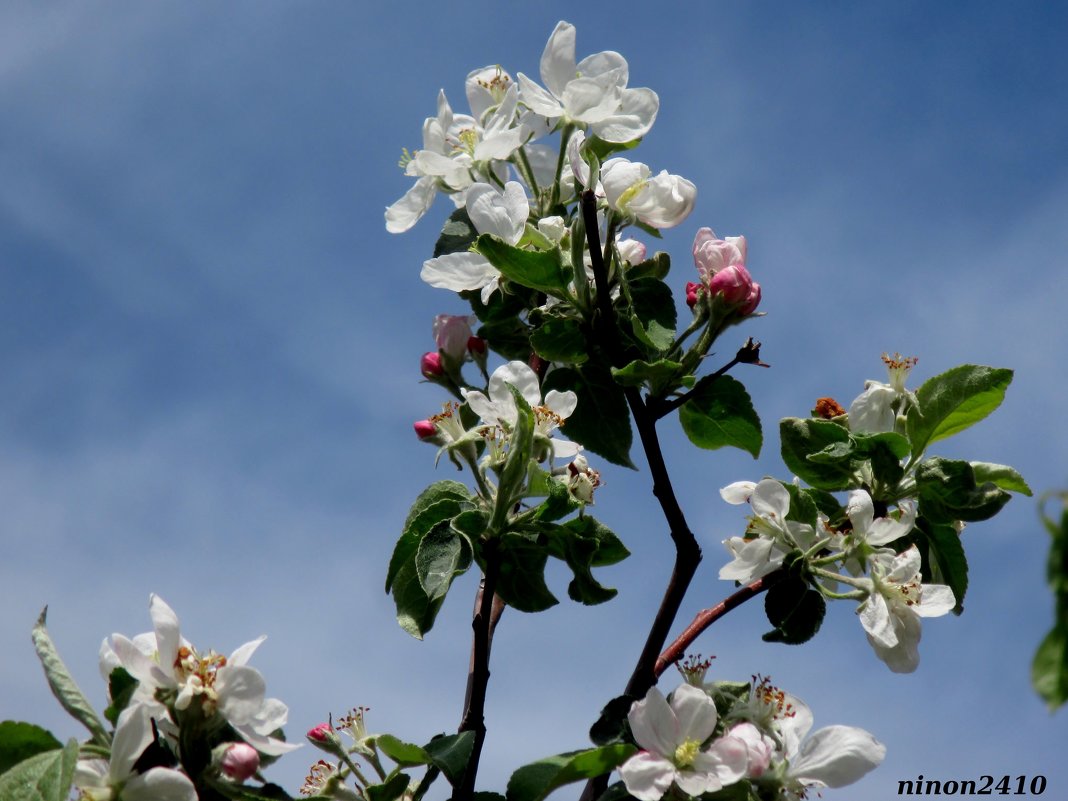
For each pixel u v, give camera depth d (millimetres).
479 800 1108
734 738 1085
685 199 1137
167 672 1043
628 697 1107
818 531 1143
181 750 1041
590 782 1119
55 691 1043
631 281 1148
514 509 1141
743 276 1130
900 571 1123
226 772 1039
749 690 1122
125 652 1039
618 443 1148
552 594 1137
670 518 1130
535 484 1120
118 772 1022
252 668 1047
